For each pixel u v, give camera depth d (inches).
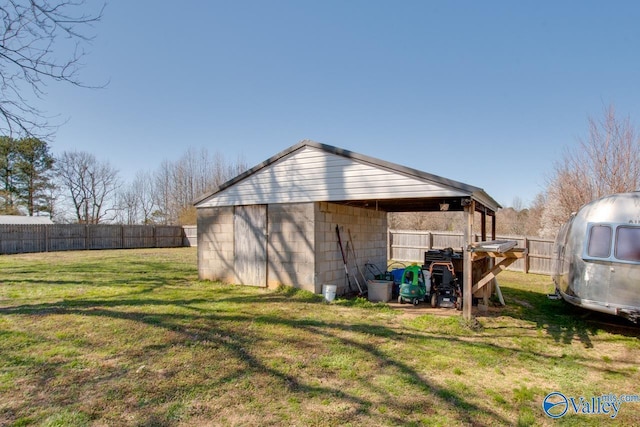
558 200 658.2
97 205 1512.1
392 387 142.4
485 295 289.7
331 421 116.1
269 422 115.1
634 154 565.6
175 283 381.1
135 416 117.5
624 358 184.2
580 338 218.8
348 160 305.0
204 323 227.1
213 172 1640.0
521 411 125.6
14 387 137.6
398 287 346.9
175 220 1581.0
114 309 259.8
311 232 325.4
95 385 140.1
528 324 249.8
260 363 165.0
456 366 166.4
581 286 243.0
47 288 346.0
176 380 145.6
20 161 1124.5
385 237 472.7
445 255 313.0
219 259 387.9
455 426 114.4
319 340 199.5
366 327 227.3
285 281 340.5
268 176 351.3
